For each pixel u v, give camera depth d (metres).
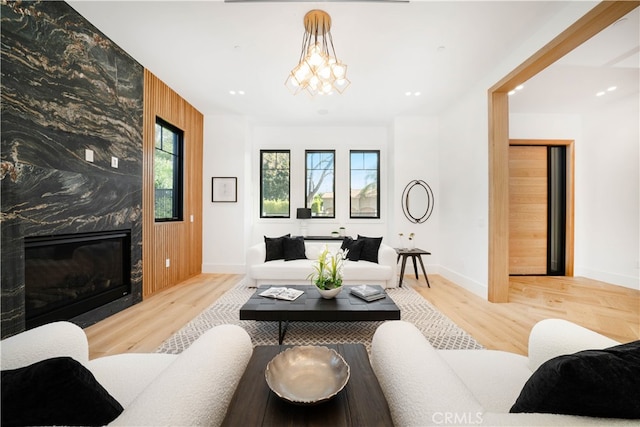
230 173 4.62
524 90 3.55
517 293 3.49
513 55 2.74
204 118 4.62
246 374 0.95
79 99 2.35
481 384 1.04
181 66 3.08
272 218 5.20
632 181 3.81
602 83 3.38
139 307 2.93
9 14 1.84
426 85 3.47
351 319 2.10
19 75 1.90
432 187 4.62
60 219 2.19
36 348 0.95
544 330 1.11
